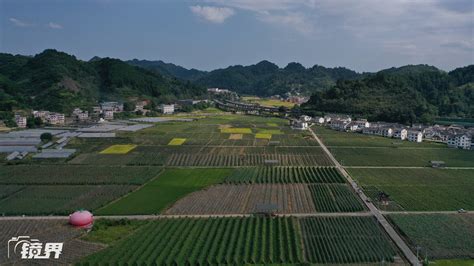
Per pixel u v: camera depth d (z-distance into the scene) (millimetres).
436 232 91625
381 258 79125
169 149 189875
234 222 97750
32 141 194875
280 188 128750
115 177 139250
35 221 99000
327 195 120188
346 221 98750
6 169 149750
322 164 164375
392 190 126312
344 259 78562
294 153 186250
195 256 79188
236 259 77375
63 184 130875
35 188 126500
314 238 88438
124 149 187875
